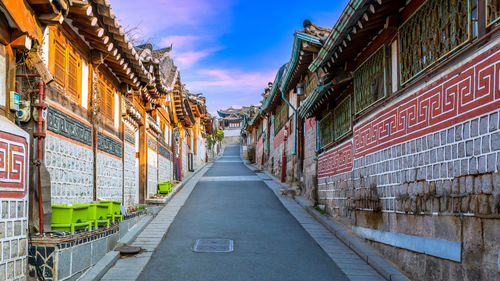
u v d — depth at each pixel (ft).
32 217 17.01
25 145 15.33
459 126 16.52
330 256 26.78
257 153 129.49
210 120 146.72
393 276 20.83
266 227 36.58
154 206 42.60
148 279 21.67
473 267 15.23
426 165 19.33
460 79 16.49
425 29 20.01
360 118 29.89
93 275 19.76
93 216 21.49
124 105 33.14
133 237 29.71
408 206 21.22
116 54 25.91
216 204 49.08
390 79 24.52
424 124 19.61
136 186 43.34
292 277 22.43
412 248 20.63
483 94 14.92
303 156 58.54
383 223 24.94
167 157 63.98
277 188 63.62
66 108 21.56
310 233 34.01
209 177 84.12
